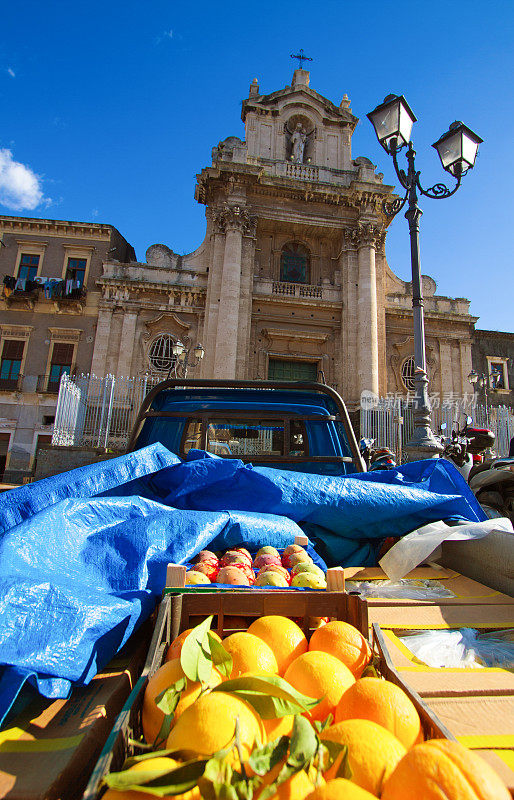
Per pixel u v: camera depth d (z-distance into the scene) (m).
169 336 22.25
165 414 4.28
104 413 16.45
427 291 26.17
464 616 2.46
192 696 1.25
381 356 22.84
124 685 1.62
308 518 3.29
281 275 23.83
